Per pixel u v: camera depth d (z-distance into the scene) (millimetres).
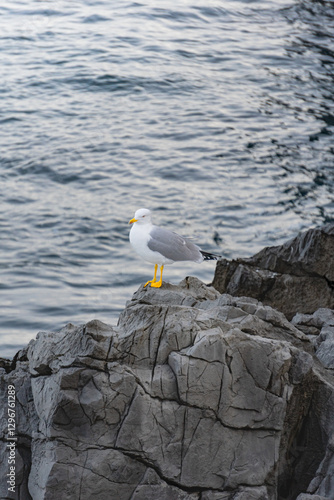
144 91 26344
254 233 17859
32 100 25203
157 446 6840
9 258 16516
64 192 19531
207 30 33750
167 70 28312
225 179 20484
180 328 7137
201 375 6895
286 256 11742
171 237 9438
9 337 13305
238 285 11688
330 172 21031
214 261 16703
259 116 24797
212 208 18938
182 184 20156
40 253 16797
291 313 11617
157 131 23250
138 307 7406
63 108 24672
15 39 31172
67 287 15492
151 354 7078
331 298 11477
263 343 7141
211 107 25312
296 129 23906
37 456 7055
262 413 7051
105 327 7184
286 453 7352
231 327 7449
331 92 27188
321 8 37719
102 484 6734
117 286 15648
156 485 6785
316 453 7371
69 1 36844
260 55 30859
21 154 21266
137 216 9414
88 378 6859
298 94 26938
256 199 19453
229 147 22391
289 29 34531
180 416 6879
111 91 26203
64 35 31875
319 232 11594
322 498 6594
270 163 21484
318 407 7434
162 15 35219
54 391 6953
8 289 15242
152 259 9453
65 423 6805
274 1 38812
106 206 18891
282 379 7137
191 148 22219
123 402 6828
